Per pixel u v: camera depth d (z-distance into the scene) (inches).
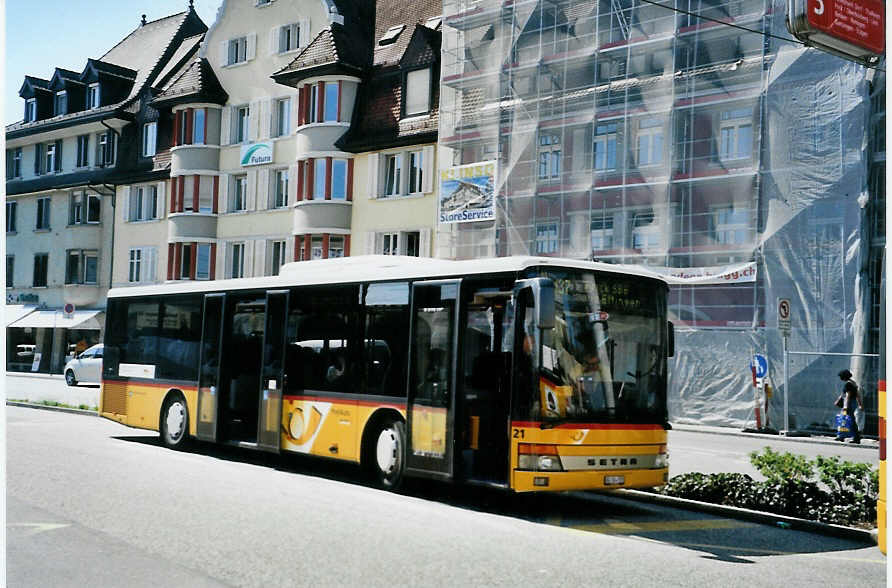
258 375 617.0
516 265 456.4
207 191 1817.2
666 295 484.4
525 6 1352.1
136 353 736.3
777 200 1072.8
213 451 689.6
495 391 458.6
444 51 1459.2
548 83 1330.0
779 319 986.7
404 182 1517.0
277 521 394.9
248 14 1790.1
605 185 1229.1
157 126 1968.5
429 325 498.6
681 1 1189.1
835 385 1016.2
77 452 626.8
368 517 415.2
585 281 460.4
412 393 501.7
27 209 2236.7
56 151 2185.0
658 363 473.4
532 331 440.8
